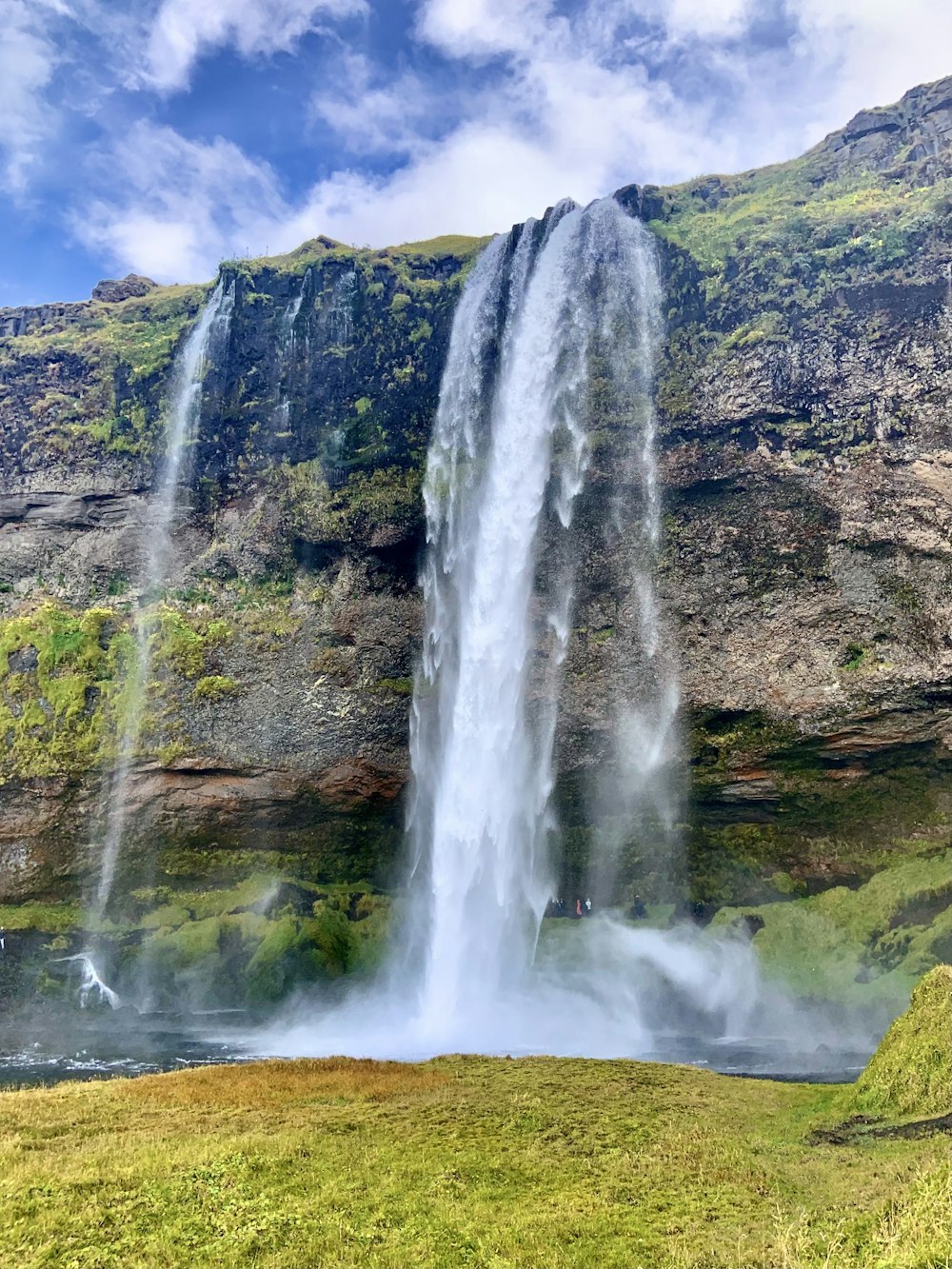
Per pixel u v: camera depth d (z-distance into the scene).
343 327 53.38
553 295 49.69
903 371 40.31
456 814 48.97
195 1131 19.53
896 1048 21.17
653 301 46.69
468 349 51.84
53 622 53.41
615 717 46.09
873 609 40.78
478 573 49.12
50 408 57.78
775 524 42.84
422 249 58.12
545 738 47.44
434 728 49.78
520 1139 19.27
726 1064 31.62
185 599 53.34
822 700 41.53
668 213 50.91
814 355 42.25
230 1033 40.44
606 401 46.44
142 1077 26.14
